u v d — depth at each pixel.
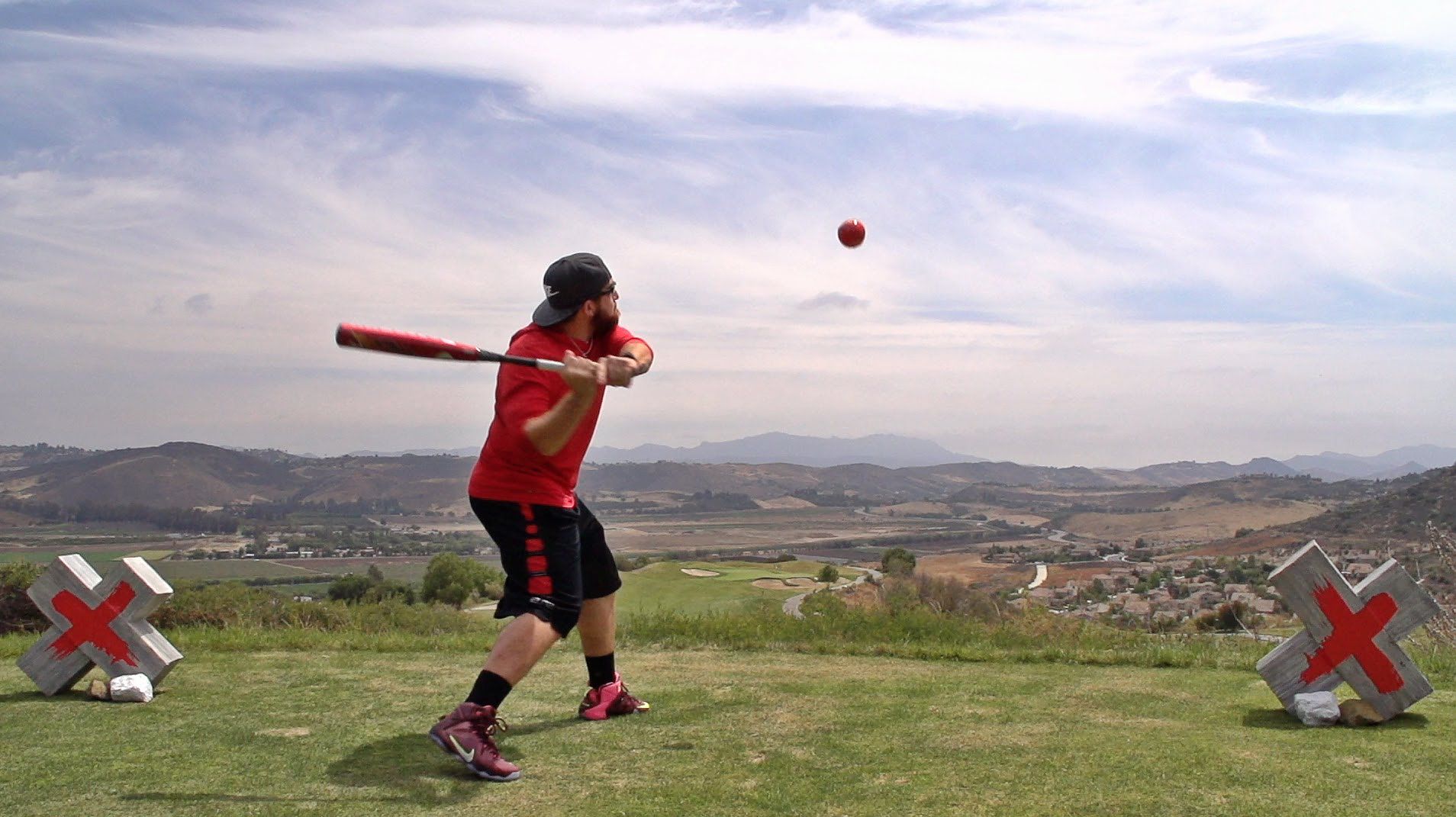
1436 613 4.44
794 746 4.02
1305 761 3.75
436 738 3.64
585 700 4.64
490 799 3.37
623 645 6.93
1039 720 4.46
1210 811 3.18
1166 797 3.32
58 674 5.01
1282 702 4.61
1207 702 4.89
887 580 11.14
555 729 4.35
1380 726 4.38
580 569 4.16
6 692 5.14
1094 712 4.63
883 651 6.54
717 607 9.01
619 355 4.18
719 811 3.21
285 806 3.28
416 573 43.62
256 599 9.12
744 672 5.73
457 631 8.29
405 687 5.25
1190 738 4.14
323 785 3.51
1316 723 4.37
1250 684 5.36
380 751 3.97
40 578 5.02
